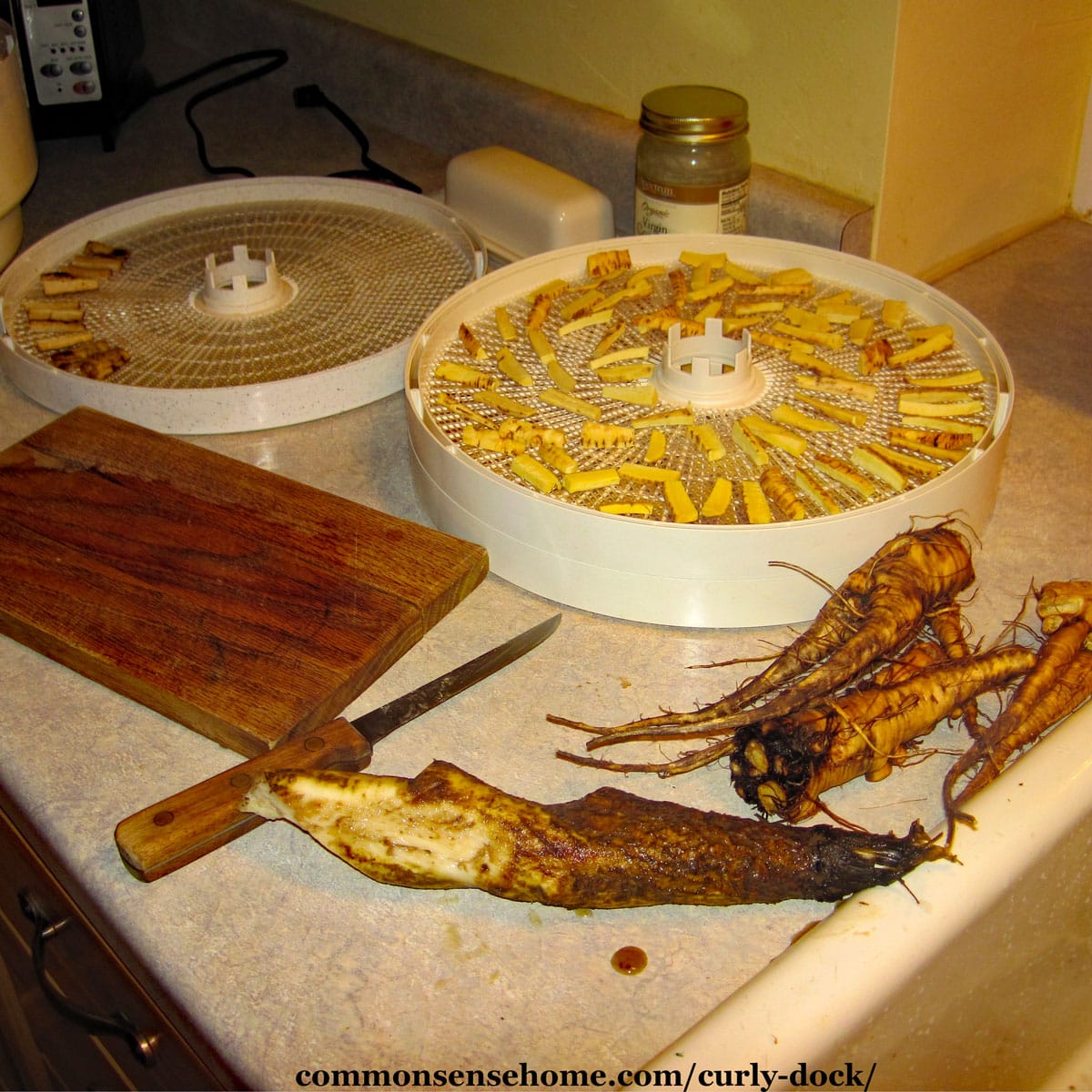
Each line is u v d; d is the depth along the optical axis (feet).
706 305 2.51
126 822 1.60
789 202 2.84
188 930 1.55
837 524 1.84
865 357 2.30
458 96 3.62
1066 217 3.22
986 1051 1.77
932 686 1.70
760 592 1.91
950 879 1.50
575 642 1.98
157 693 1.83
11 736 1.85
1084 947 1.87
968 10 2.61
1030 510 2.22
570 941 1.52
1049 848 1.59
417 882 1.56
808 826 1.62
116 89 3.91
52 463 2.31
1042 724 1.72
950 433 2.09
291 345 2.61
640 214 2.84
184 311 2.73
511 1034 1.42
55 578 2.04
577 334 2.49
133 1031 1.87
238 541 2.11
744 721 1.70
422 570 2.03
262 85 4.32
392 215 3.13
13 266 2.77
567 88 3.37
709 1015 1.36
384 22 3.85
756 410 2.23
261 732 1.74
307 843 1.67
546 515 1.93
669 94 2.72
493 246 3.10
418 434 2.14
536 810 1.56
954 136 2.80
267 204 3.19
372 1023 1.44
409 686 1.91
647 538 1.86
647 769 1.72
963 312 2.37
